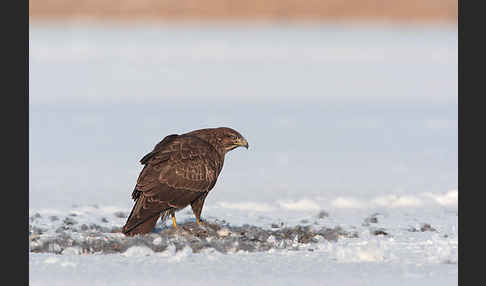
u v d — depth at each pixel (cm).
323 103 3784
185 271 948
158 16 9900
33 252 1074
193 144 1220
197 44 6650
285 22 9688
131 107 3550
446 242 1154
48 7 9806
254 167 2106
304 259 1029
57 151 2372
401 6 10356
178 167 1186
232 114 3331
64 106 3556
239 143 1269
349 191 1744
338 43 6869
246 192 1723
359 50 6356
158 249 1079
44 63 5300
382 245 1133
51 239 1127
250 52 6169
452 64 5506
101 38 7019
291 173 2002
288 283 889
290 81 4681
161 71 5022
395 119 3175
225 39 7088
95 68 5097
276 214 1457
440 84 4516
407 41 7019
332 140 2631
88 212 1454
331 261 1018
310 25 9169
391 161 2205
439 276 927
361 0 10625
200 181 1200
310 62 5644
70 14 9669
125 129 2877
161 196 1167
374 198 1631
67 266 975
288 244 1133
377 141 2609
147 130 2853
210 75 4881
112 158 2247
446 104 3700
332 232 1221
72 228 1261
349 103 3775
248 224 1328
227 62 5569
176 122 3061
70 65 5212
